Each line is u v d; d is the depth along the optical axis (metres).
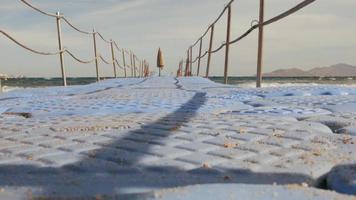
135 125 3.65
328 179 1.90
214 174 2.04
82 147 2.71
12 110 5.32
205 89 9.13
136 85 12.33
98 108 5.31
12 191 1.75
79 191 1.74
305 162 2.19
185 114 4.55
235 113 4.61
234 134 3.08
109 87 11.07
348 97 6.29
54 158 2.39
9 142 2.97
